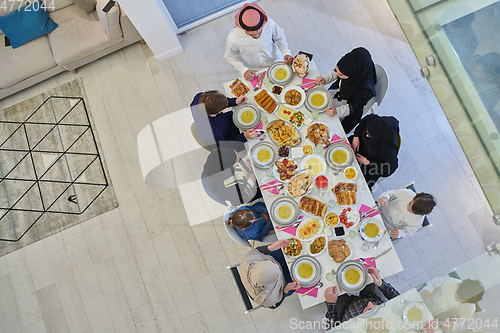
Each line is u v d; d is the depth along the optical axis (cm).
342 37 368
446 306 187
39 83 385
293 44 371
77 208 346
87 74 384
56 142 369
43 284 330
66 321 319
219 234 329
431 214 313
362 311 232
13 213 350
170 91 371
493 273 186
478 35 204
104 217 341
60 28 359
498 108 191
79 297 324
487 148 186
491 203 189
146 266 326
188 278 320
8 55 356
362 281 223
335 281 228
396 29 366
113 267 328
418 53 209
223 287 315
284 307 304
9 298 329
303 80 269
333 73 277
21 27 346
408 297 197
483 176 188
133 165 355
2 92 367
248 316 305
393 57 358
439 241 307
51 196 352
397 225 257
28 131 375
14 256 338
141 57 383
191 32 385
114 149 361
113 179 352
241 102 269
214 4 374
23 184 359
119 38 359
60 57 353
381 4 374
